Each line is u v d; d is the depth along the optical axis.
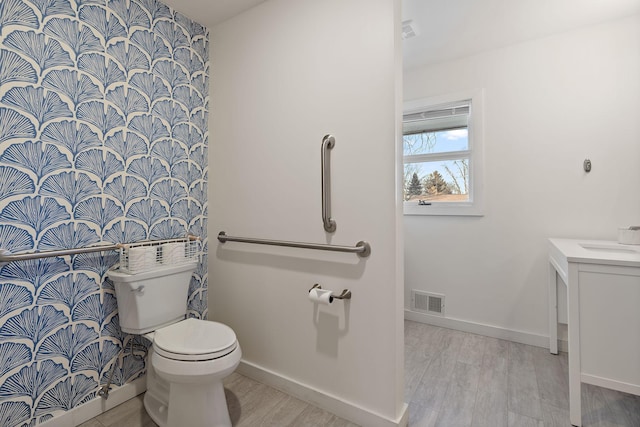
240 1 1.86
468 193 2.70
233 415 1.60
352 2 1.53
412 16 2.04
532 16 2.05
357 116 1.52
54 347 1.46
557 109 2.28
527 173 2.39
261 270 1.92
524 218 2.41
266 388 1.85
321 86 1.64
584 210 2.20
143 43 1.79
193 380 1.29
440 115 2.79
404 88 2.91
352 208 1.55
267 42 1.86
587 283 1.46
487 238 2.56
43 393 1.43
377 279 1.48
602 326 1.44
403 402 1.53
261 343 1.93
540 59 2.32
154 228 1.87
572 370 1.49
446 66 2.70
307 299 1.72
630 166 2.07
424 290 2.86
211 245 2.18
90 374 1.59
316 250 1.68
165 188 1.92
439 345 2.40
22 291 1.36
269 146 1.87
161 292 1.69
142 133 1.79
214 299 2.17
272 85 1.84
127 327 1.62
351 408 1.55
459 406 1.66
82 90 1.53
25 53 1.34
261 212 1.92
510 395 1.75
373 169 1.48
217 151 2.13
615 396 1.74
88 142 1.56
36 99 1.38
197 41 2.09
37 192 1.39
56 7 1.44
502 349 2.32
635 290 1.38
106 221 1.64
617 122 2.10
